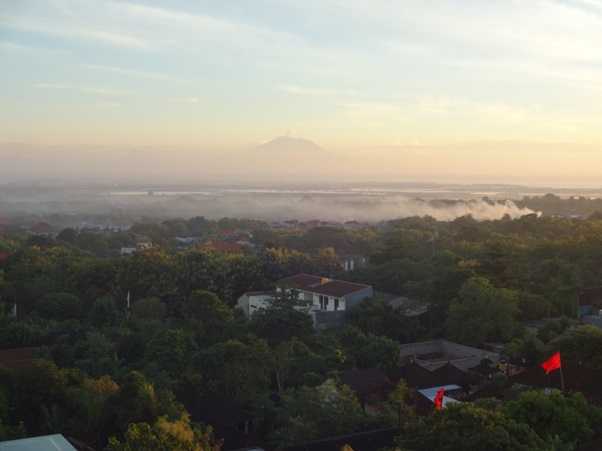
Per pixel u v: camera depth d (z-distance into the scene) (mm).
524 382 33594
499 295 49000
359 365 43344
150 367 38500
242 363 36906
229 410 35281
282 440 30688
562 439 23562
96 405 31109
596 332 33469
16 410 32062
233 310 56406
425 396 36344
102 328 48562
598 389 30219
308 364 41031
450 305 51969
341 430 30719
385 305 54375
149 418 30016
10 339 45125
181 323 50844
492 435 20609
